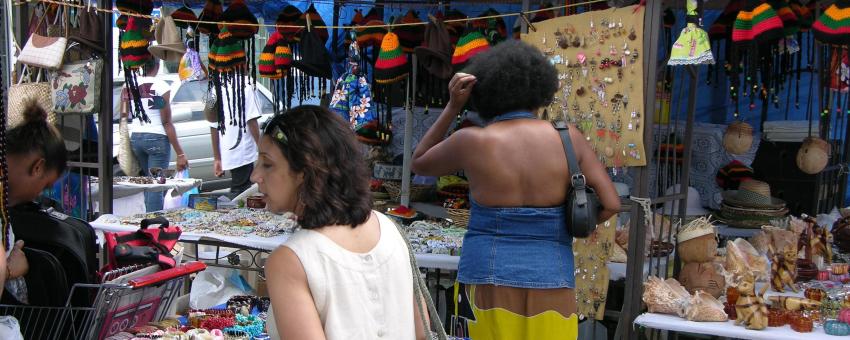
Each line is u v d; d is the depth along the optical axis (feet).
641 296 10.61
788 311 9.80
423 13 17.80
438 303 13.53
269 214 15.70
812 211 17.16
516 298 7.93
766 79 14.93
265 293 14.94
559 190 7.96
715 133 16.98
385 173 17.34
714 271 10.79
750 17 10.86
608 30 10.59
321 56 15.58
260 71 16.48
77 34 13.69
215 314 11.35
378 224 5.35
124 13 14.21
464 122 8.79
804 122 17.17
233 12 15.19
